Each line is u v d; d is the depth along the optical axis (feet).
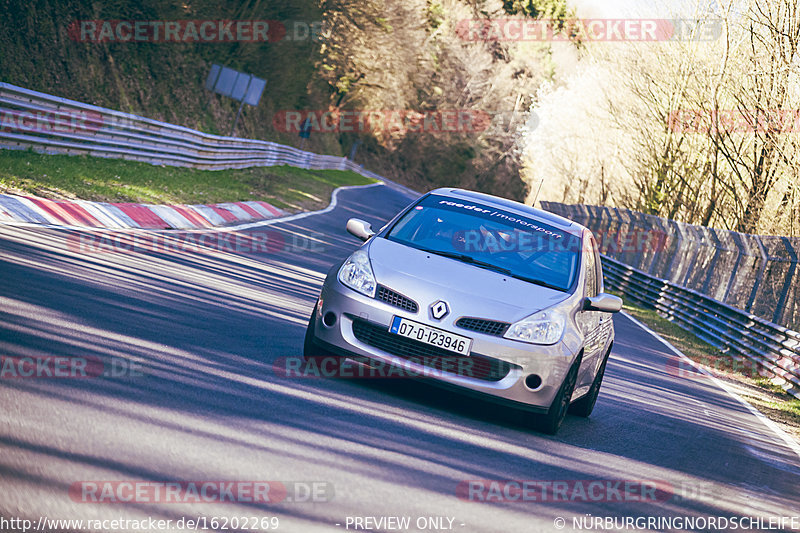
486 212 61.72
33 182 102.22
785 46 217.56
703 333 163.12
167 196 135.13
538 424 51.93
